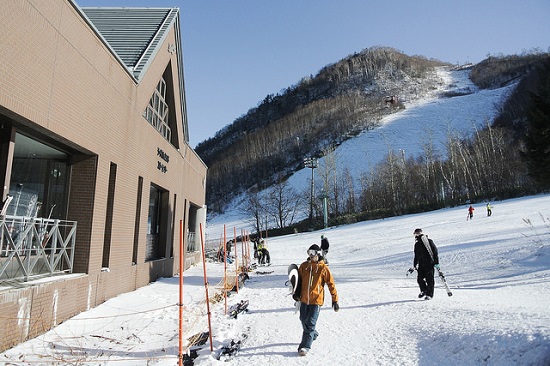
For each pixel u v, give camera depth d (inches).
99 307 364.8
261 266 946.7
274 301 411.2
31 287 264.7
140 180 527.2
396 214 2541.8
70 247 354.6
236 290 477.1
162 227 674.2
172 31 628.1
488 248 742.5
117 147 428.1
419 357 202.5
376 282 532.7
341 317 311.3
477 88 7396.7
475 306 296.7
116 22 625.0
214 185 6205.7
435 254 365.4
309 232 2544.3
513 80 6988.2
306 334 226.1
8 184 275.1
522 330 194.4
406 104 6889.8
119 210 435.2
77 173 371.2
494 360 176.1
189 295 454.6
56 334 274.4
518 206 1657.2
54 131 295.9
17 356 226.7
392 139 5113.2
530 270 497.0
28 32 261.1
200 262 1032.8
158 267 618.2
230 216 4729.3
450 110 5812.0
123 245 450.0
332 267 866.1
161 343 259.6
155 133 585.3
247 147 7244.1
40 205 345.1
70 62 320.2
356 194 3678.6
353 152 4977.9
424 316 281.3
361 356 214.1
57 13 298.5
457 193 2753.4
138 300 413.4
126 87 454.9
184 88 737.6
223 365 211.3
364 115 6515.8
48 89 286.8
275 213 3309.5
